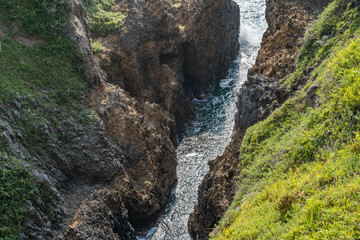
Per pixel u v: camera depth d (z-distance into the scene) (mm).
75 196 29078
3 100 27859
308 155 16562
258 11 76438
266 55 36500
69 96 32938
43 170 27484
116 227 30156
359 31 21516
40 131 28578
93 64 35938
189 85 55750
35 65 32781
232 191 24172
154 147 38219
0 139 25656
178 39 49562
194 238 32312
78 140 30688
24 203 24594
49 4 35281
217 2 53812
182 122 49125
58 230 26312
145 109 40906
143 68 45562
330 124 16172
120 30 43906
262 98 27641
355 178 12242
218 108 52500
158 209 35750
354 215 10609
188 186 39500
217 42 56125
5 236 23062
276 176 17984
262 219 14852
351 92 15664
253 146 24641
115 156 32906
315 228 11352
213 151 43906
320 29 26828
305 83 24188
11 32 34188
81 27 37062
